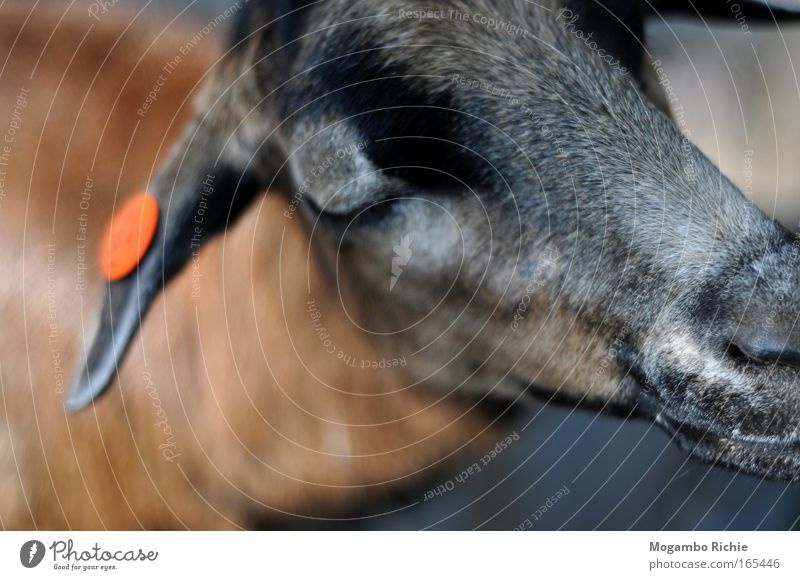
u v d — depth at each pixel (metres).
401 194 1.21
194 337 1.26
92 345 1.20
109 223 1.26
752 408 1.20
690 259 1.21
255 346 1.26
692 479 1.45
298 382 1.26
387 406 1.27
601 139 1.22
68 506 1.27
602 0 1.24
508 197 1.21
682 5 1.29
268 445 1.27
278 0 1.22
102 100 1.27
